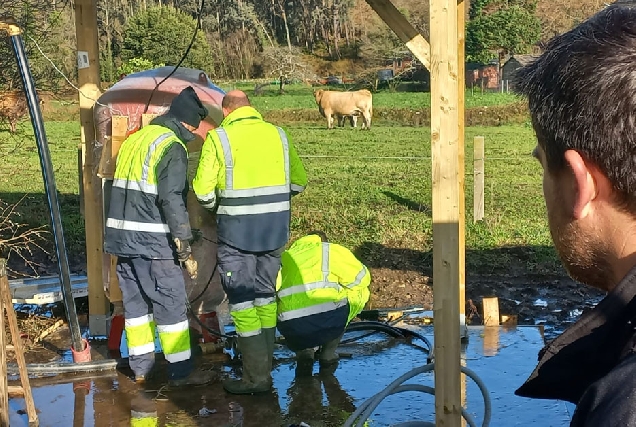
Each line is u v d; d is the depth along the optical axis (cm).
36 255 966
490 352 543
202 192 461
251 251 467
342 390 484
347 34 6619
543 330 602
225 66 5866
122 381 508
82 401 473
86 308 691
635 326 88
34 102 496
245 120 472
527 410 436
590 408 81
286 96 4812
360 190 1521
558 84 92
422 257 952
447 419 286
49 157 508
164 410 457
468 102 3525
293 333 495
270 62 5788
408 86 5144
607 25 92
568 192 96
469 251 971
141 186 471
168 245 479
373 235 1076
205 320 577
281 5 6731
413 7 4288
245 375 482
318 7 6788
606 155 88
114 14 4694
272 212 470
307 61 6538
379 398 241
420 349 566
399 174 1786
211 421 439
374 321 632
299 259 498
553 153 96
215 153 459
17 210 1233
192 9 5359
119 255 484
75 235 1078
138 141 477
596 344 96
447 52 280
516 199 1362
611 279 95
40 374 517
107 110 554
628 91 86
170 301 485
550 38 109
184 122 495
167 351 491
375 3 495
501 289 804
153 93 551
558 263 902
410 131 3175
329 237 1075
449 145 282
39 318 654
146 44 4441
